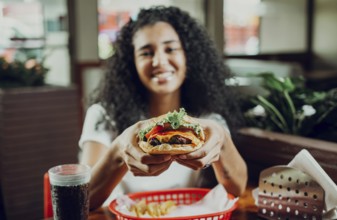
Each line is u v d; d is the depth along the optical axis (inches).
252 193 62.7
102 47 211.0
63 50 201.3
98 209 62.1
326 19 269.7
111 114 75.2
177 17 74.5
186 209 57.0
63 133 151.5
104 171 60.2
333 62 269.9
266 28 261.1
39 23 192.9
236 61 228.1
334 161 60.4
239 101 85.3
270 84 76.6
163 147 47.9
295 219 54.2
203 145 50.1
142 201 57.3
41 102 145.5
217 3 239.9
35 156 145.6
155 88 71.8
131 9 215.9
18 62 157.2
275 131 79.0
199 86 77.4
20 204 143.3
